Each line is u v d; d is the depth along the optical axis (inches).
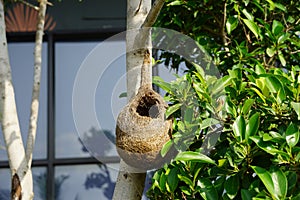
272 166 75.9
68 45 194.1
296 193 76.6
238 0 108.8
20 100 189.3
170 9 112.7
